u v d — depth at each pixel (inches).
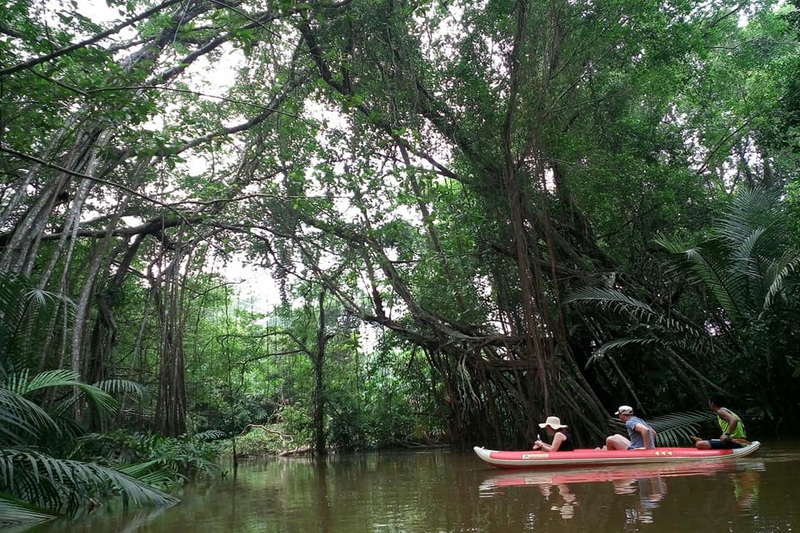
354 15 392.2
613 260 462.0
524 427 455.8
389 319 511.2
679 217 476.7
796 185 646.5
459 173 452.4
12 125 309.3
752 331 367.6
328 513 186.5
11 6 278.5
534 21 386.9
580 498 181.9
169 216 459.8
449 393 538.3
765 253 388.5
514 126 399.2
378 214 465.7
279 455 657.6
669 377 433.4
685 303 469.7
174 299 450.9
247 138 483.2
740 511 143.5
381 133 445.7
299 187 424.2
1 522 179.3
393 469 364.8
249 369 710.5
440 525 151.1
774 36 614.5
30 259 300.4
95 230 439.8
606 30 400.5
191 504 227.1
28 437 247.1
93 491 228.8
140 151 315.3
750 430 413.4
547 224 405.1
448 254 450.3
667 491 184.5
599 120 467.2
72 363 315.6
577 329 450.3
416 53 421.7
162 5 290.5
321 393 628.7
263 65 446.0
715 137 592.4
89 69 300.0
